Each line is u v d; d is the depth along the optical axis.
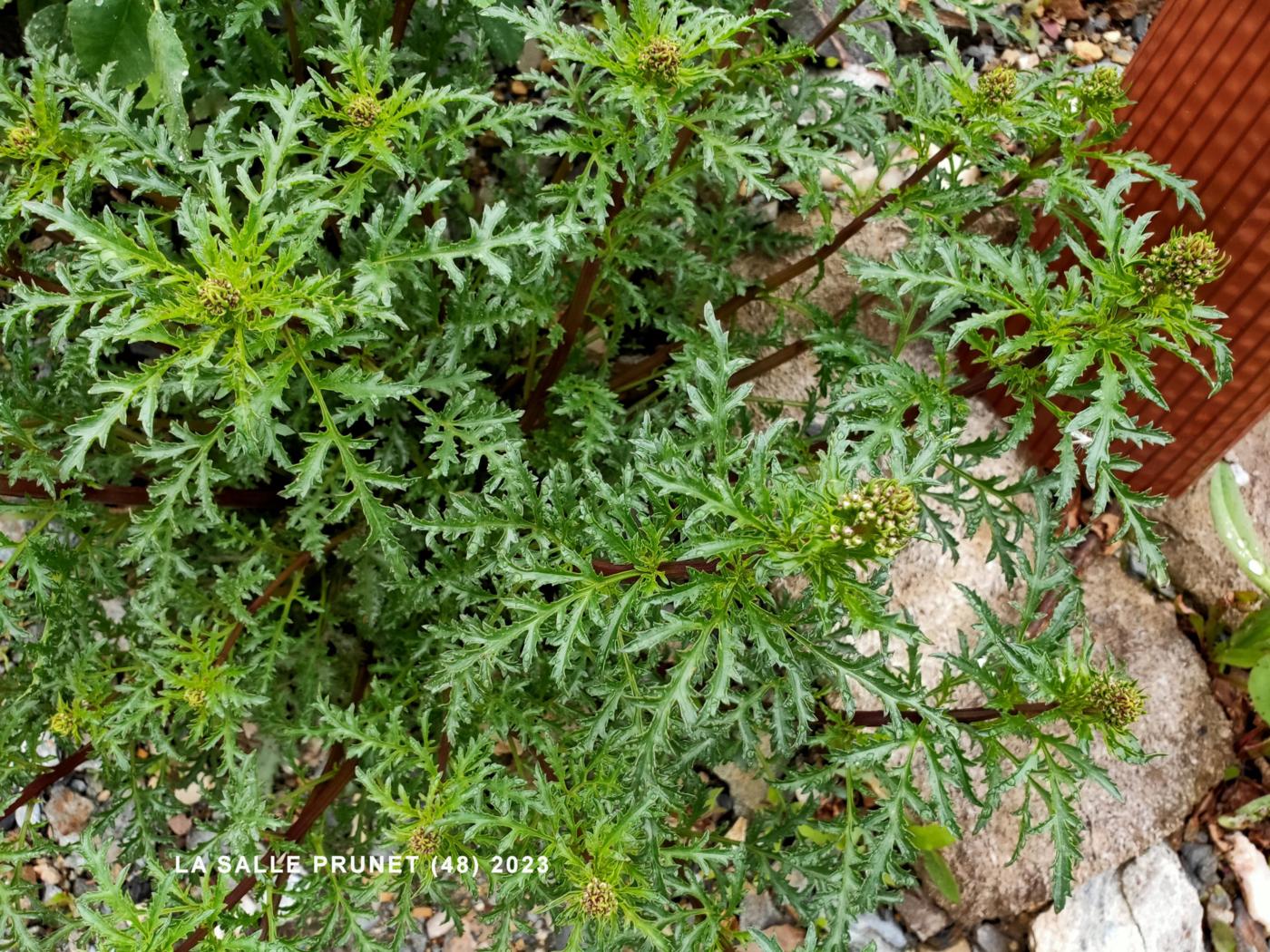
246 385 0.36
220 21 0.51
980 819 0.38
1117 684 0.35
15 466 0.41
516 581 0.36
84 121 0.38
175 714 0.52
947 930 0.57
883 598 0.33
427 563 0.45
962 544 0.59
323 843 0.49
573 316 0.49
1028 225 0.46
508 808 0.38
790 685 0.36
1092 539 0.62
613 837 0.36
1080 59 0.68
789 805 0.52
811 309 0.52
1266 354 0.49
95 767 0.57
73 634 0.45
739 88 0.53
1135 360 0.35
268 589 0.49
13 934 0.44
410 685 0.49
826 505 0.31
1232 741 0.59
